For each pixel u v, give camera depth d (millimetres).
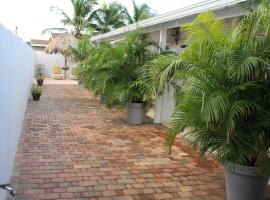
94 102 11445
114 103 8109
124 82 7832
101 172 4562
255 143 3195
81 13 23734
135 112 7820
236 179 3422
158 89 3848
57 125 7477
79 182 4164
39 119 8086
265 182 3453
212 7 5383
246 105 2957
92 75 9422
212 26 3480
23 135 6402
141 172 4633
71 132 6848
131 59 7793
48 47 21203
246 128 3209
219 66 3227
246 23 3334
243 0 4605
